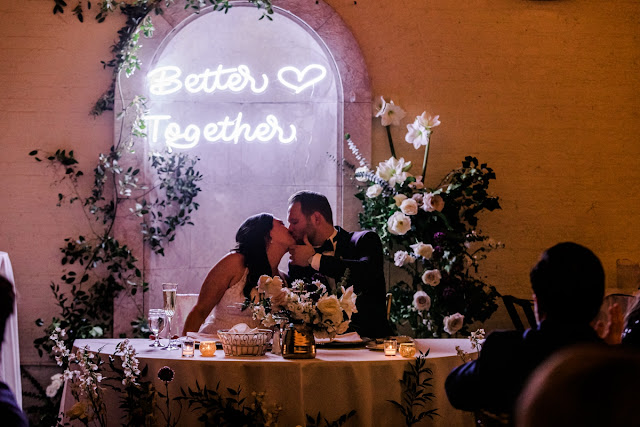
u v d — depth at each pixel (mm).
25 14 5148
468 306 4824
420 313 4930
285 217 5527
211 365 3160
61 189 5121
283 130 5543
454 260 4820
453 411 3352
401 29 5332
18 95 5137
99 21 5145
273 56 5547
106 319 5078
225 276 3803
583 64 5426
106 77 5168
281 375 3117
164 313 3527
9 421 1608
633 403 871
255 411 3064
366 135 5258
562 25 5414
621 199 5434
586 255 1969
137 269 5074
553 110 5406
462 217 5113
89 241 5102
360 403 3117
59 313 5066
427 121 4938
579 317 1944
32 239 5094
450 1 5355
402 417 3217
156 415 3197
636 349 937
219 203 5496
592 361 914
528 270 5348
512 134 5383
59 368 5016
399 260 4840
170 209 5336
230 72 5488
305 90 5527
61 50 5156
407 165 4891
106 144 5152
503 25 5383
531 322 4559
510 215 5363
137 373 3166
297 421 3096
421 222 4961
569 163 5410
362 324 3910
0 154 5117
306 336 3207
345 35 5266
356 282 3902
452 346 3699
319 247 4219
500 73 5379
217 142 5508
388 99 5301
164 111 5414
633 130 5453
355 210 5273
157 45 5156
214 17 5383
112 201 5094
